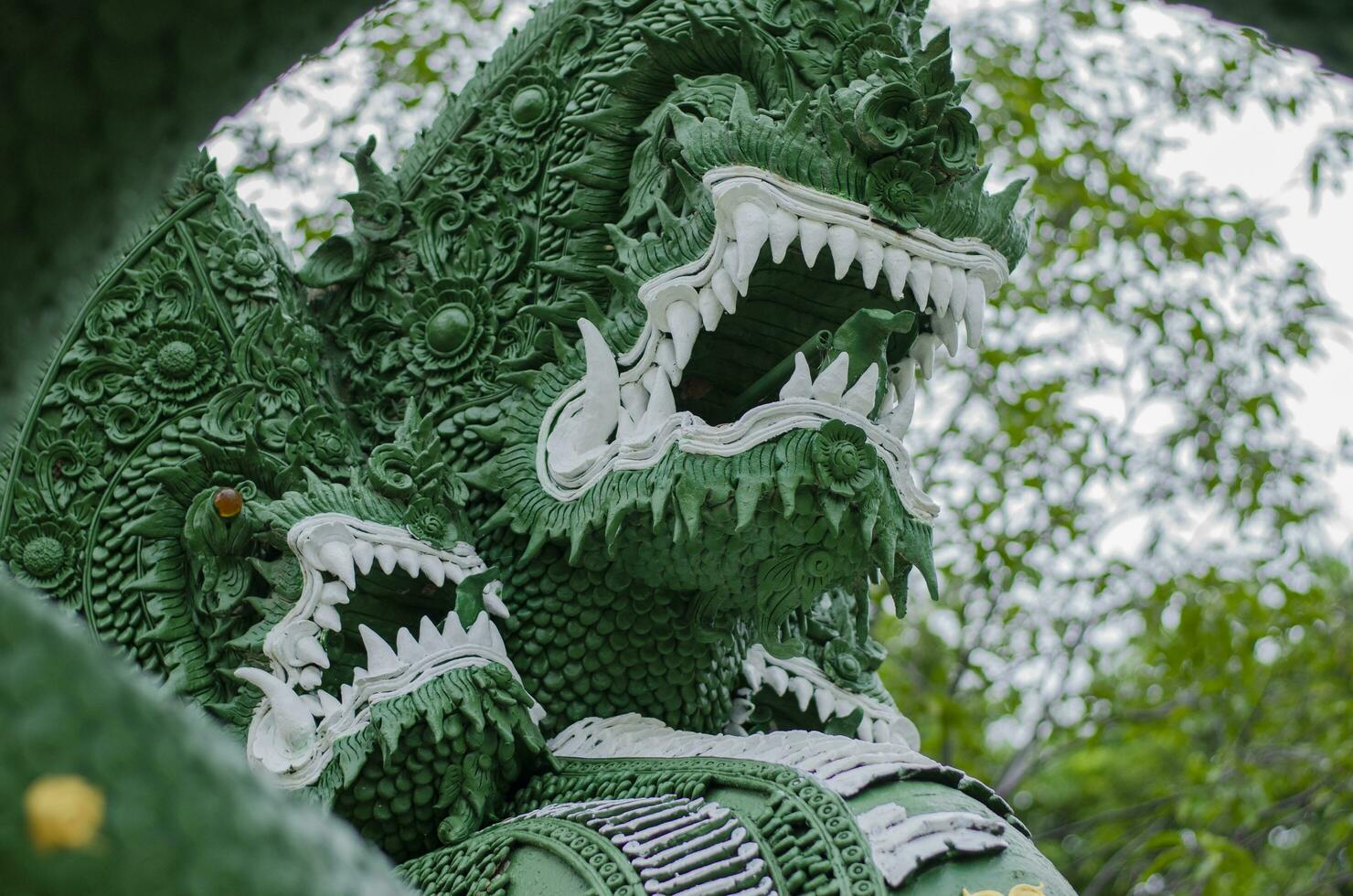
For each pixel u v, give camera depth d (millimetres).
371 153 3268
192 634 2871
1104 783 9398
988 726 8820
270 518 2734
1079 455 7520
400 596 2803
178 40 1060
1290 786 7988
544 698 2754
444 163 3283
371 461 2818
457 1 7082
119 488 2955
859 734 3211
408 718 2529
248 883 914
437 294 3117
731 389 2789
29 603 905
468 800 2582
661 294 2562
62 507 2955
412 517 2771
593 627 2758
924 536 2508
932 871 2217
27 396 3000
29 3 996
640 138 2973
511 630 2773
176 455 2949
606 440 2680
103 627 2891
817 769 2402
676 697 2814
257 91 1153
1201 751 8883
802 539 2428
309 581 2672
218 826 916
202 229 3127
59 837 835
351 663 2752
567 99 3160
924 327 2670
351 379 3160
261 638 2695
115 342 3037
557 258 3033
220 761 954
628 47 3053
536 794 2627
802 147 2488
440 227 3205
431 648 2627
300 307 3199
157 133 1084
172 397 3002
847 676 3262
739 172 2469
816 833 2225
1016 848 2316
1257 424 7543
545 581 2762
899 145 2496
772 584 2510
